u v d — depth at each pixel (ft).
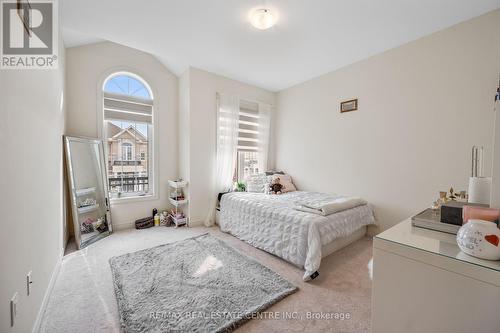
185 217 11.17
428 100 7.63
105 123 10.00
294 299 5.31
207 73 11.07
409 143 8.13
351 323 4.55
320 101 11.38
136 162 10.96
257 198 9.70
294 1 6.01
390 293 2.78
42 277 4.78
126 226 10.47
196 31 7.50
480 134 6.59
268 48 8.66
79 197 8.71
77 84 9.16
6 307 3.12
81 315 4.72
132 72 10.47
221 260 7.17
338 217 7.27
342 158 10.38
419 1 5.96
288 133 13.26
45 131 5.32
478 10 6.31
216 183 11.41
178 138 11.99
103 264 6.95
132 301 5.10
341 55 9.17
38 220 4.61
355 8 6.28
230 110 11.75
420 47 7.79
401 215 8.41
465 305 2.24
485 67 6.48
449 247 2.59
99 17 6.72
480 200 3.76
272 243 7.52
